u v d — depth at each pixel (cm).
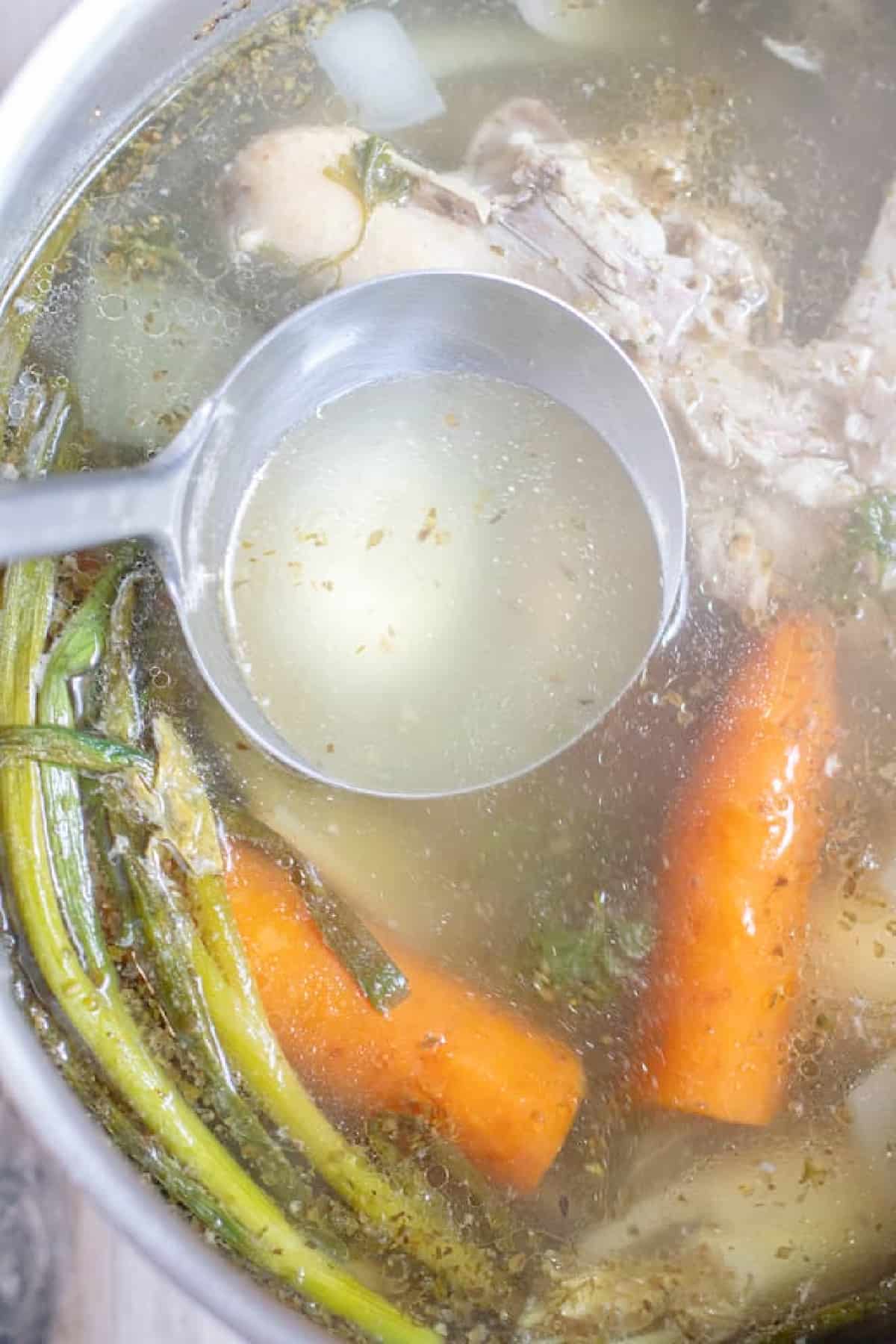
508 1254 32
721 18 36
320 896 32
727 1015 32
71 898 31
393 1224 31
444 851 33
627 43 36
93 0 32
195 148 34
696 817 33
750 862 33
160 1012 31
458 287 32
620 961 33
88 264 33
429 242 34
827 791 33
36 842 31
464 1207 32
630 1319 31
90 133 33
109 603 32
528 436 33
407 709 32
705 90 36
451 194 35
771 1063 32
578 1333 31
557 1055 32
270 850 32
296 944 32
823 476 34
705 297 35
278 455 33
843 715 33
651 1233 32
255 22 34
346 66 35
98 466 33
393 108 35
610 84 36
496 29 36
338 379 33
